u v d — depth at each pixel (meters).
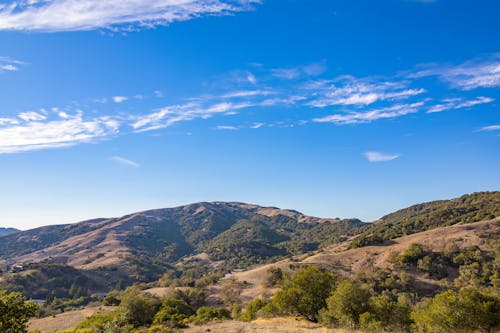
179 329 35.12
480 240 113.12
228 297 103.75
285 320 39.19
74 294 139.50
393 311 34.78
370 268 112.69
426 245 120.06
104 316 50.31
